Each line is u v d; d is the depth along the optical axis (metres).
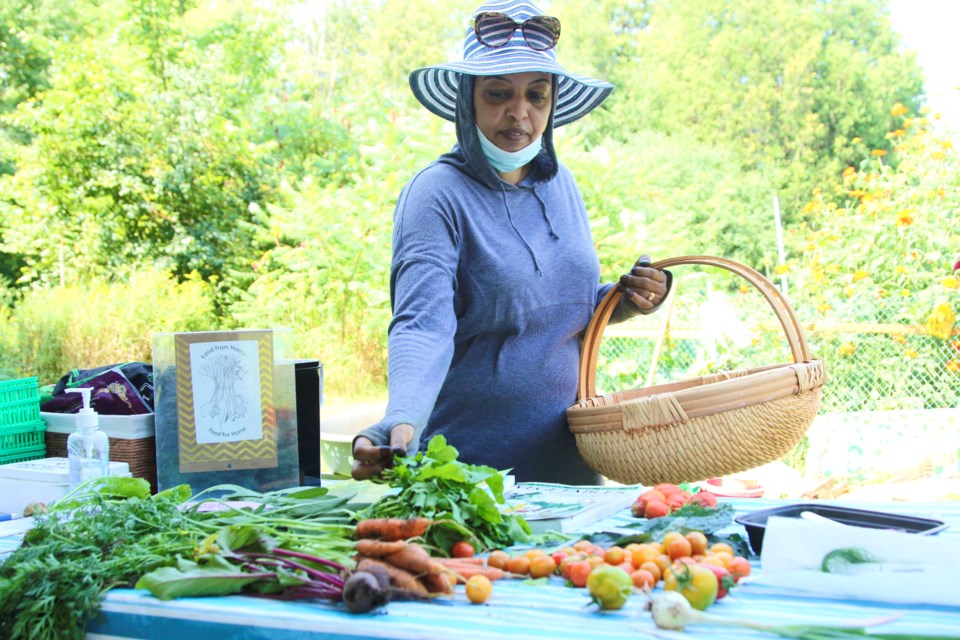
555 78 2.29
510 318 2.27
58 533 1.48
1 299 10.09
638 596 1.22
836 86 13.51
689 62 14.00
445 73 2.42
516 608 1.22
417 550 1.28
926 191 6.46
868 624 1.10
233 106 11.56
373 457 1.56
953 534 1.45
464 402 2.31
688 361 5.87
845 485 4.58
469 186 2.26
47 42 11.08
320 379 2.30
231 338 2.15
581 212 2.48
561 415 2.36
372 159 9.33
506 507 1.68
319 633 1.17
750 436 2.04
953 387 5.50
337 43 15.67
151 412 2.37
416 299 2.09
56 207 10.59
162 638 1.27
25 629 1.29
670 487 1.75
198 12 12.39
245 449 2.14
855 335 5.64
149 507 1.55
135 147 10.70
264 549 1.37
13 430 2.40
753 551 1.47
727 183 12.26
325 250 9.08
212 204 10.98
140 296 9.66
